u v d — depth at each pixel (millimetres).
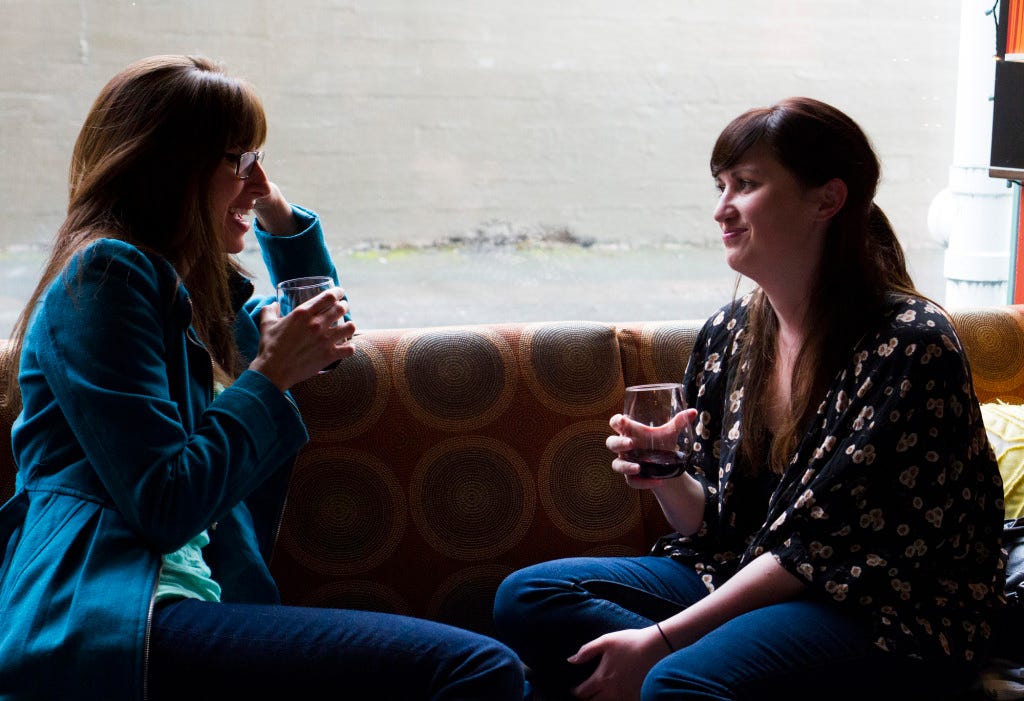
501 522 1830
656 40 2639
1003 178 2289
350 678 1220
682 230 2734
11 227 2334
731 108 2707
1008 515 1724
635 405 1414
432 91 2539
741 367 1613
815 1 2697
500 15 2545
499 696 1228
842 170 1450
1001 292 2566
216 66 1425
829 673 1306
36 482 1284
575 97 2619
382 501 1794
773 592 1391
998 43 2225
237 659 1203
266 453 1302
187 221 1354
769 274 1511
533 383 1881
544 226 2654
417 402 1834
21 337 1362
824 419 1439
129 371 1223
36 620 1176
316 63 2459
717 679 1286
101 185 1333
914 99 2775
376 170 2535
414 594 1796
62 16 2307
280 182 2482
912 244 2822
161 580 1266
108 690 1153
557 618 1566
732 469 1570
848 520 1360
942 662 1338
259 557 1458
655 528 1890
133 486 1190
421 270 2600
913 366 1358
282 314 1443
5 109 2299
